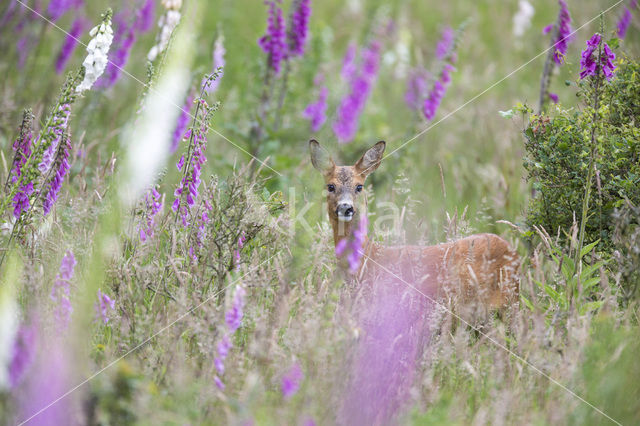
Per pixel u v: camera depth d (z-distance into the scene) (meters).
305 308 8.13
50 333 7.18
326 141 17.20
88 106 15.01
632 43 17.06
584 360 7.96
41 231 9.76
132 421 6.61
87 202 10.08
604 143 10.62
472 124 18.89
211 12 24.70
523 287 11.13
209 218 10.05
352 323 7.91
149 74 7.38
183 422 6.71
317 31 19.62
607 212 10.61
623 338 8.20
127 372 7.07
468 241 11.35
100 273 3.26
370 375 7.52
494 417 7.25
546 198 11.12
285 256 9.96
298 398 7.19
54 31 20.45
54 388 5.10
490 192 15.00
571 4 22.69
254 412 7.00
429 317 9.49
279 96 16.42
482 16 28.77
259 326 7.88
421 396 7.69
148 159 2.43
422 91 20.33
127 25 15.91
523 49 24.86
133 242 9.72
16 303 7.08
